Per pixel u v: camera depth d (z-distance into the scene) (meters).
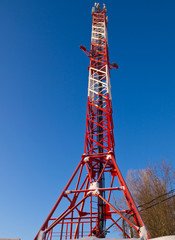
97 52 36.62
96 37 38.84
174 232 30.23
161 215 31.38
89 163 26.08
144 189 37.00
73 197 23.61
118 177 23.73
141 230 18.48
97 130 29.55
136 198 38.28
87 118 29.64
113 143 27.62
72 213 22.95
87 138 27.95
